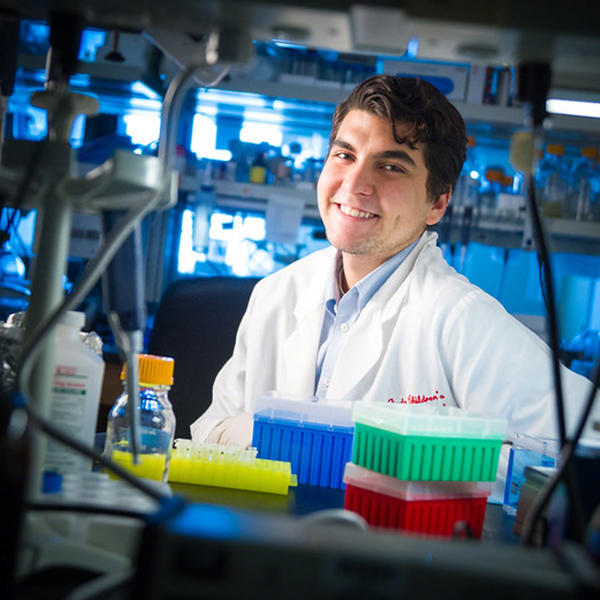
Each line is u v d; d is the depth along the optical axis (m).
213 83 0.86
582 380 1.85
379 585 0.45
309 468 1.29
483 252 4.04
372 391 1.93
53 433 0.60
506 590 0.45
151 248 3.69
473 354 1.89
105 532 0.71
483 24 0.66
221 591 0.45
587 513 0.74
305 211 3.75
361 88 1.97
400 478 0.95
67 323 0.96
